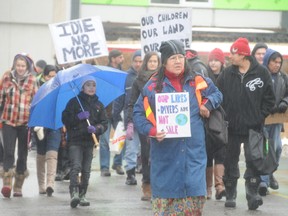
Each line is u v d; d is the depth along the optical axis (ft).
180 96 40.70
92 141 59.57
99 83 62.95
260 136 57.47
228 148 58.75
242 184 76.02
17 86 63.31
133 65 73.82
